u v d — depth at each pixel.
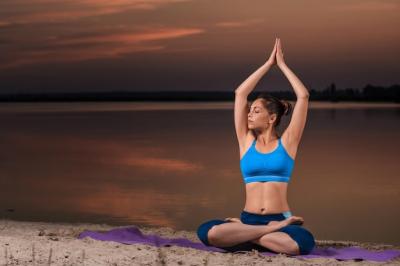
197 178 13.18
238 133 6.49
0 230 7.06
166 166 15.34
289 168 6.27
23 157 17.84
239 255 5.78
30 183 12.98
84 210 9.90
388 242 7.88
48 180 13.38
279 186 6.21
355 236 8.20
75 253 5.48
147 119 36.34
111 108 60.69
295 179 12.99
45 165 16.00
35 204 10.51
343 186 12.13
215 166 15.13
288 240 5.87
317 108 54.19
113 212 9.71
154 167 15.21
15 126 30.33
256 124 6.32
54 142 22.22
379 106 60.53
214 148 19.42
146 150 19.25
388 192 11.48
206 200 10.66
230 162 15.89
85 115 42.41
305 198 10.91
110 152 18.88
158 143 21.38
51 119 36.84
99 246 5.83
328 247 6.73
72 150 19.62
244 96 6.53
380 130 25.59
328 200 10.73
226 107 61.78
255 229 5.99
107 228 7.48
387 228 8.68
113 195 11.32
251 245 6.11
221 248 6.15
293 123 6.30
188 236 7.25
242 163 6.38
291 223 6.06
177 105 75.00
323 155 17.28
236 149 19.06
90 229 7.29
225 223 6.13
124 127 29.33
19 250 5.50
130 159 17.02
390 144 20.03
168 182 12.72
